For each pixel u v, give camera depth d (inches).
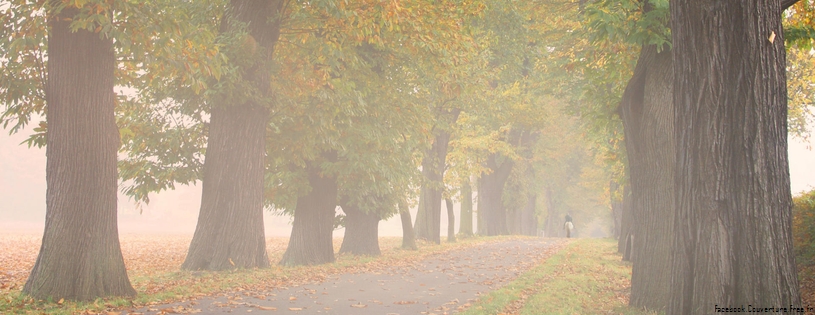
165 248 1051.3
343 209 872.9
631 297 382.9
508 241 1277.1
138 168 604.4
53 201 365.1
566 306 368.5
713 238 233.9
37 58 381.4
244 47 524.7
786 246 228.5
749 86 230.2
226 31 551.2
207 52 422.3
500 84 1219.2
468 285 492.4
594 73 486.9
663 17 331.9
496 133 1274.6
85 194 366.3
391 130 725.3
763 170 228.8
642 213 379.6
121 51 425.7
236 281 466.6
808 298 366.6
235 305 358.3
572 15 789.9
